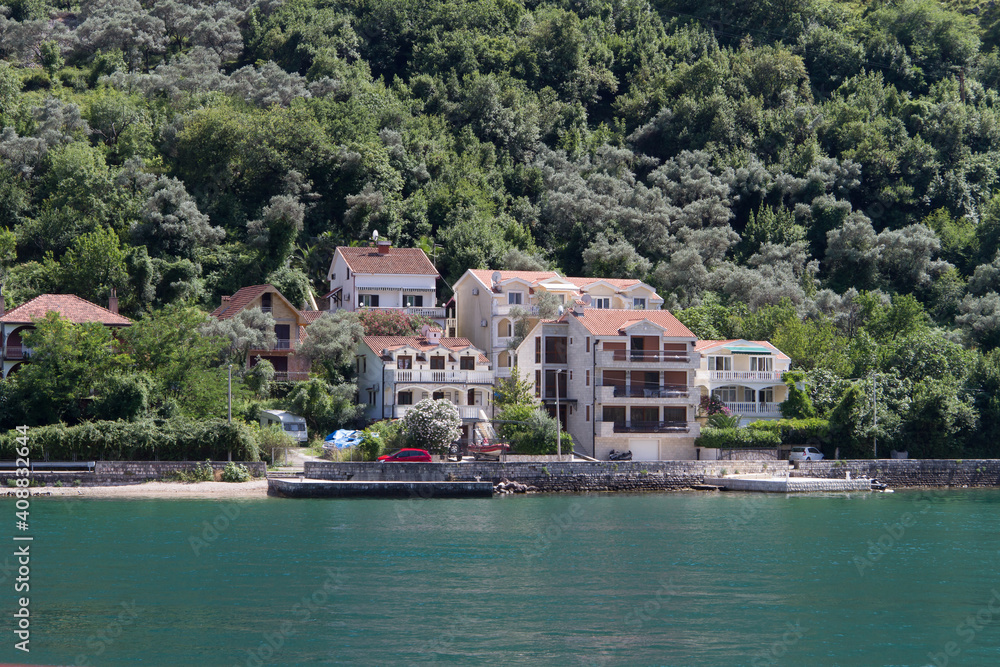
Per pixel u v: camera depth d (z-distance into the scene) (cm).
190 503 6875
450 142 15338
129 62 17612
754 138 17138
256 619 3888
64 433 7381
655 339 9188
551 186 14875
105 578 4544
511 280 10362
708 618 3991
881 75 19988
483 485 7606
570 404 9400
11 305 10350
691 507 7250
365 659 3412
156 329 8581
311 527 6025
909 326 11862
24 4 18838
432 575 4694
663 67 19075
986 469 9262
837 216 15188
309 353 9625
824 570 4981
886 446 9438
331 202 13050
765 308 11688
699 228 14200
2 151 12631
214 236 11812
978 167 17375
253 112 14000
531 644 3597
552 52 18725
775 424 9131
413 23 19012
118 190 12194
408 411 8244
